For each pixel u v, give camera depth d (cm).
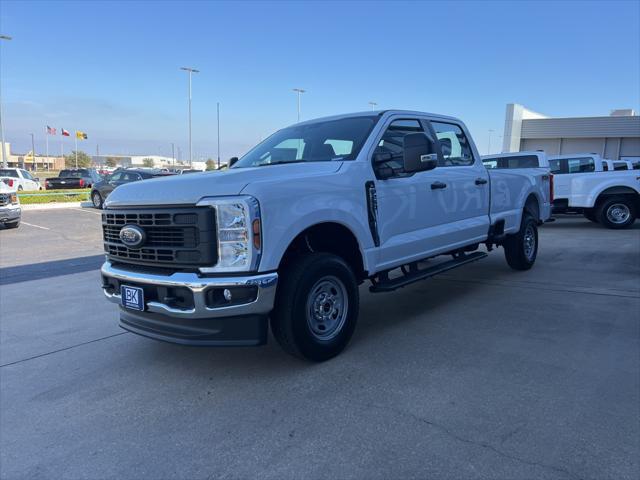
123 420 321
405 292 636
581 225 1397
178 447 287
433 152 420
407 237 481
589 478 246
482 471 253
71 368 414
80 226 1509
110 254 411
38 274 830
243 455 275
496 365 388
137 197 377
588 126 3438
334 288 407
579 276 709
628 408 314
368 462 263
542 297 593
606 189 1255
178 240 354
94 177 3316
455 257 593
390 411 318
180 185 360
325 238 432
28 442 299
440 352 419
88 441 297
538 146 3697
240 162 513
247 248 337
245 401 340
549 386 348
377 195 441
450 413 313
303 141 493
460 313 534
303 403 333
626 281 672
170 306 353
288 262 389
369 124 474
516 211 688
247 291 338
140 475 261
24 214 1856
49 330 521
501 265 805
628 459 260
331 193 396
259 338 351
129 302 379
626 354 405
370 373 379
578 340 441
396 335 466
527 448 272
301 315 373
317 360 396
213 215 340
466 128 615
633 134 3309
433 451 271
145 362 422
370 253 433
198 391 360
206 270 342
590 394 335
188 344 355
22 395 365
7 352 457
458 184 555
